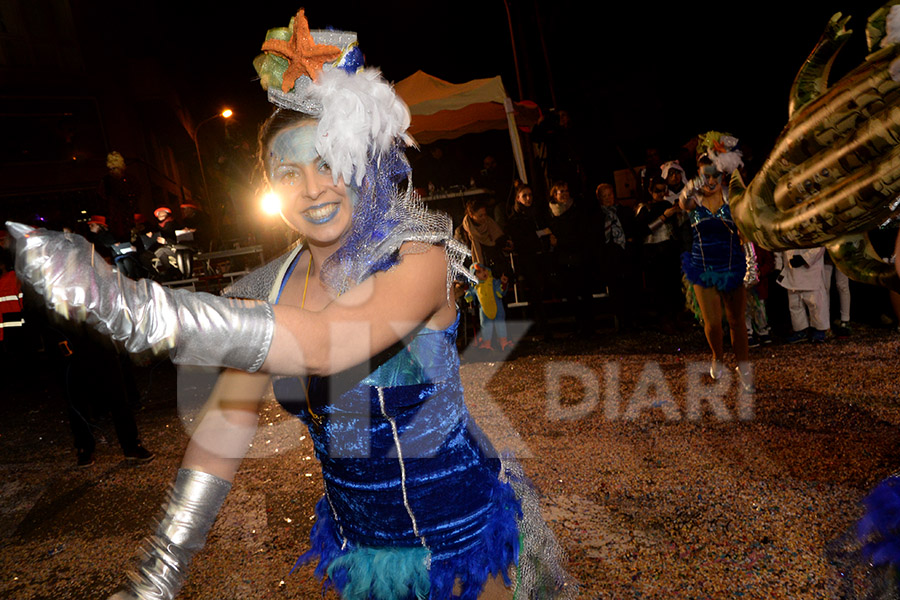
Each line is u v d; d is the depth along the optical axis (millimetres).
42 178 15453
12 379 9820
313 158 1277
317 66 1260
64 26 18297
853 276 1542
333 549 1522
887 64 1188
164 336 919
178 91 24219
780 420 4363
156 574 1294
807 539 2781
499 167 10812
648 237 8109
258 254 10312
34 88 17516
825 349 6262
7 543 3729
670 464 3781
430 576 1364
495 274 8195
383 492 1367
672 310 8078
